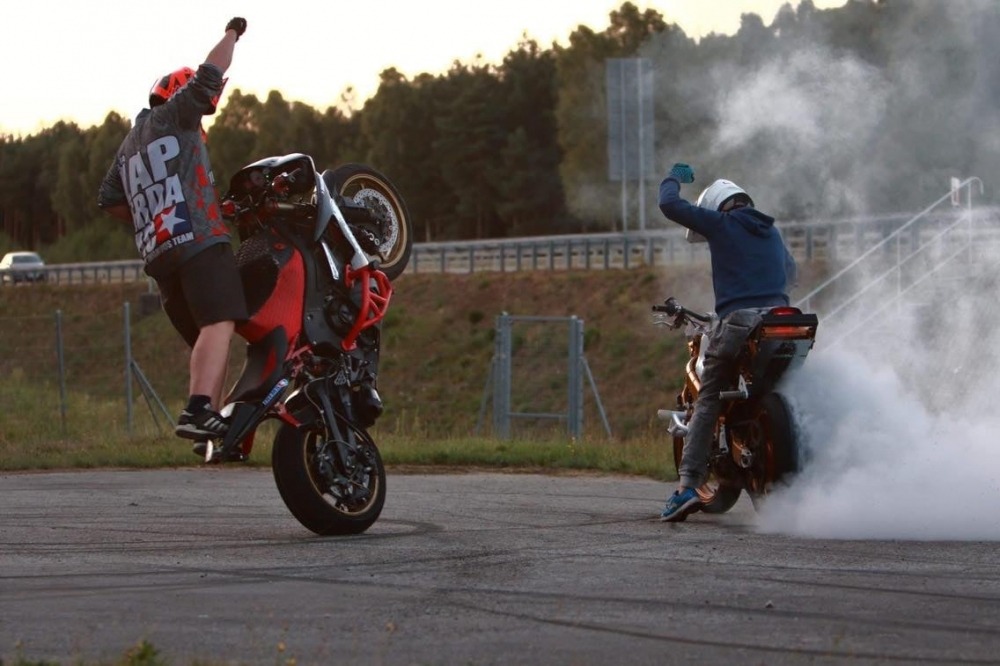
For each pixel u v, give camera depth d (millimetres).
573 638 12172
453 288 116875
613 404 80250
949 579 15008
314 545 18266
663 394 79812
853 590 14367
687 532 19672
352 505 19688
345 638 12203
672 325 22828
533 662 11258
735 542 18312
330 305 19641
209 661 11156
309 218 19625
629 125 103375
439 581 15180
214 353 18453
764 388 20797
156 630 12555
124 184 19078
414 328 108375
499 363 48156
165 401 64312
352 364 19938
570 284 110750
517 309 110062
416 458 35438
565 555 17109
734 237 21141
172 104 18625
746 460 20625
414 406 83562
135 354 86250
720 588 14562
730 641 12000
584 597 14109
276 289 19219
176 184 18578
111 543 18578
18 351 85688
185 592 14547
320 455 19406
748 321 20781
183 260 18516
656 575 15453
